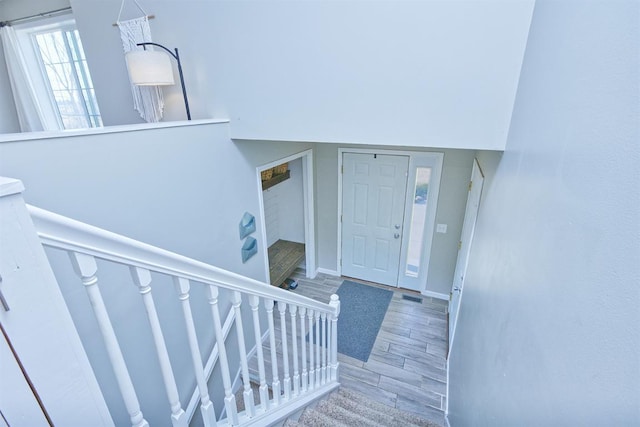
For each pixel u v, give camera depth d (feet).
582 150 2.41
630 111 1.81
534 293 3.09
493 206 5.99
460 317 8.67
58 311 1.89
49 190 4.54
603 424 1.76
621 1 2.05
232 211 8.89
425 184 12.44
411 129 6.38
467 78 5.61
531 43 4.65
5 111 12.58
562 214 2.66
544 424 2.49
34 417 1.85
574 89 2.73
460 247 11.62
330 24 6.40
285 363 5.44
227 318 8.79
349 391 8.46
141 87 8.80
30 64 12.22
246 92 7.84
